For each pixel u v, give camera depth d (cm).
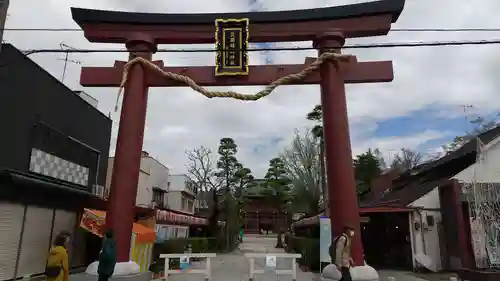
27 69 1284
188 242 2525
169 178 4475
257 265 2119
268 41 1384
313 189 3816
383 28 1314
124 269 1155
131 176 1253
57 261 768
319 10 1334
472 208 1582
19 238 1203
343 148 1233
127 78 1334
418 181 2581
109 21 1368
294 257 1312
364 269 1130
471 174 1714
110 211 1216
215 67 1331
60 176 1467
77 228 1559
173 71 1357
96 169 1797
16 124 1224
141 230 1480
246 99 1320
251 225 6950
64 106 1516
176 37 1370
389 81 1312
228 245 3500
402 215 1945
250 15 1353
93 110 1780
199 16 1370
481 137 2106
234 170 4394
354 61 1315
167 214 2186
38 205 1308
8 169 1134
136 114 1303
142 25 1375
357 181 4122
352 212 1187
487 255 1449
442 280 1499
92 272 1164
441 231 1792
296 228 3359
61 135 1489
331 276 1114
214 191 3756
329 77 1293
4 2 930
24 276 1220
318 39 1329
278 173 5009
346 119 1265
